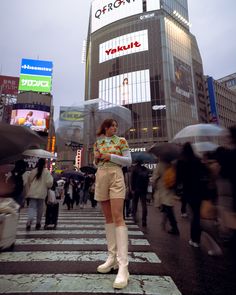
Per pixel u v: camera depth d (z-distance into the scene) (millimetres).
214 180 3367
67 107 8445
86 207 12180
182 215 7012
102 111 7801
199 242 3914
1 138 2691
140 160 6590
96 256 3408
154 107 47438
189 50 57906
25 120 32781
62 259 3268
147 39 52281
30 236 4785
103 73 55781
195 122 52406
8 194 4914
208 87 67688
